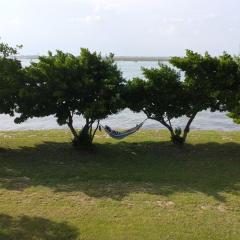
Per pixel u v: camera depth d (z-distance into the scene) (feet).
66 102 59.77
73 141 63.36
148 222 36.81
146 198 42.63
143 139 71.20
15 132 77.87
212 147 65.51
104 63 61.52
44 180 48.47
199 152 62.49
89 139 62.44
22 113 60.13
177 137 66.49
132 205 40.70
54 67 58.18
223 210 39.86
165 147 65.36
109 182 47.96
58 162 56.39
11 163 55.52
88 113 57.31
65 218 37.40
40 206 40.14
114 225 36.11
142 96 62.54
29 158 58.18
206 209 39.99
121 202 41.45
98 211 39.06
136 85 62.08
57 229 35.19
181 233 34.88
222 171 52.75
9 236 33.81
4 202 41.06
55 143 67.15
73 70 58.65
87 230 35.12
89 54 61.05
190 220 37.42
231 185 47.03
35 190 44.78
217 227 36.17
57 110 60.23
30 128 92.53
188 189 45.57
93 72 60.03
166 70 62.49
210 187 46.34
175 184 47.42
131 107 62.34
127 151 62.95
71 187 45.96
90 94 59.62
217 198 42.78
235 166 55.06
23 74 58.65
